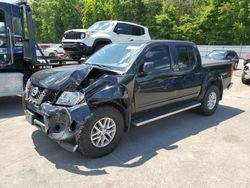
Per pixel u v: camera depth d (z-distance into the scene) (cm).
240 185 335
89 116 366
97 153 396
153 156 408
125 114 423
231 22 3709
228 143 466
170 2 4109
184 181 341
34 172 354
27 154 404
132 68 439
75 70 407
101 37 1067
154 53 480
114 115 404
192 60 564
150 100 473
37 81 422
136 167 373
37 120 404
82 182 333
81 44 1013
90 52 1044
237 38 3675
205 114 626
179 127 545
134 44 495
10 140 456
